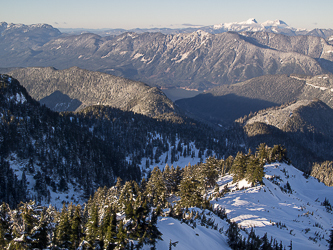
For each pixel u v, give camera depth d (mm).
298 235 53812
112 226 38656
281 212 68312
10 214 44312
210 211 61469
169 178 102188
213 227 51719
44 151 149250
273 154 125125
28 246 40625
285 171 113625
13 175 127062
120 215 58719
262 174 84625
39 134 155625
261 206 70375
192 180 74000
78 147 163875
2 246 41469
